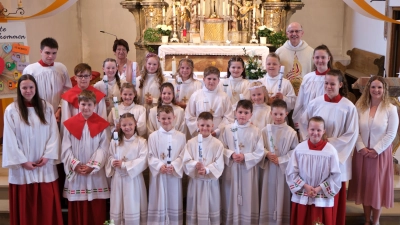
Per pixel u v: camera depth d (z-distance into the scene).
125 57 6.73
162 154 5.06
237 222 5.17
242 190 5.14
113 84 5.71
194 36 10.05
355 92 10.24
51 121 5.07
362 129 5.09
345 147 4.90
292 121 5.86
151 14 10.20
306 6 11.80
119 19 11.88
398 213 5.50
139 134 5.33
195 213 5.14
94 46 12.03
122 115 5.02
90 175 5.08
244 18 10.29
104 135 5.12
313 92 5.30
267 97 5.48
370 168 5.09
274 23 10.28
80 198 5.09
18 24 5.79
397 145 6.00
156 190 5.09
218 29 10.02
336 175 4.71
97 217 5.18
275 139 5.12
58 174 5.36
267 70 5.79
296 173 4.84
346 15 11.70
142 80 5.77
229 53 9.37
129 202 5.04
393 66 9.44
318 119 4.72
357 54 10.76
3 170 6.32
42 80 5.34
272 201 5.18
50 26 10.30
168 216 5.16
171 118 5.02
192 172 4.99
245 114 5.04
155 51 10.06
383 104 5.05
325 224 4.79
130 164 4.97
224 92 5.56
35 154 4.98
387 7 9.34
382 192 5.14
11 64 5.77
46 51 5.32
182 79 5.82
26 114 4.91
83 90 5.09
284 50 6.25
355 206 5.66
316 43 11.98
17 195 5.04
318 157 4.75
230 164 5.11
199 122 4.99
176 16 10.20
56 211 5.13
